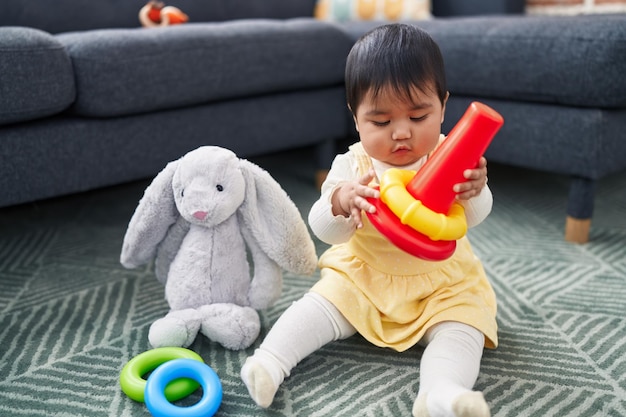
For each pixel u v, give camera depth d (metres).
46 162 1.18
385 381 0.82
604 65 1.15
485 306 0.86
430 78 0.78
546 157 1.30
